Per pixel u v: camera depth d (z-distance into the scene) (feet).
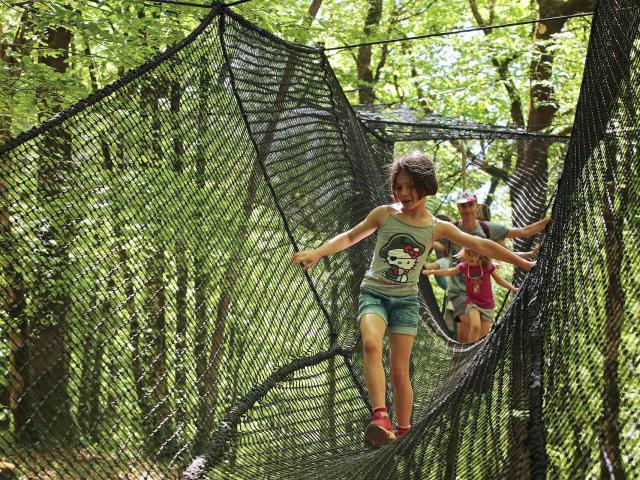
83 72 29.53
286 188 14.11
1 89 20.03
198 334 9.80
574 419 6.04
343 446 11.71
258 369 11.31
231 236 11.43
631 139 8.08
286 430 10.94
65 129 8.54
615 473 5.21
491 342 11.19
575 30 42.37
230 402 10.25
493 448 7.04
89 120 8.95
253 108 13.48
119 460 7.79
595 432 5.63
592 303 7.14
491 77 40.37
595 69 10.92
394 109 28.35
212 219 10.96
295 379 12.12
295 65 16.22
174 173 10.36
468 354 17.04
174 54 11.10
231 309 10.84
